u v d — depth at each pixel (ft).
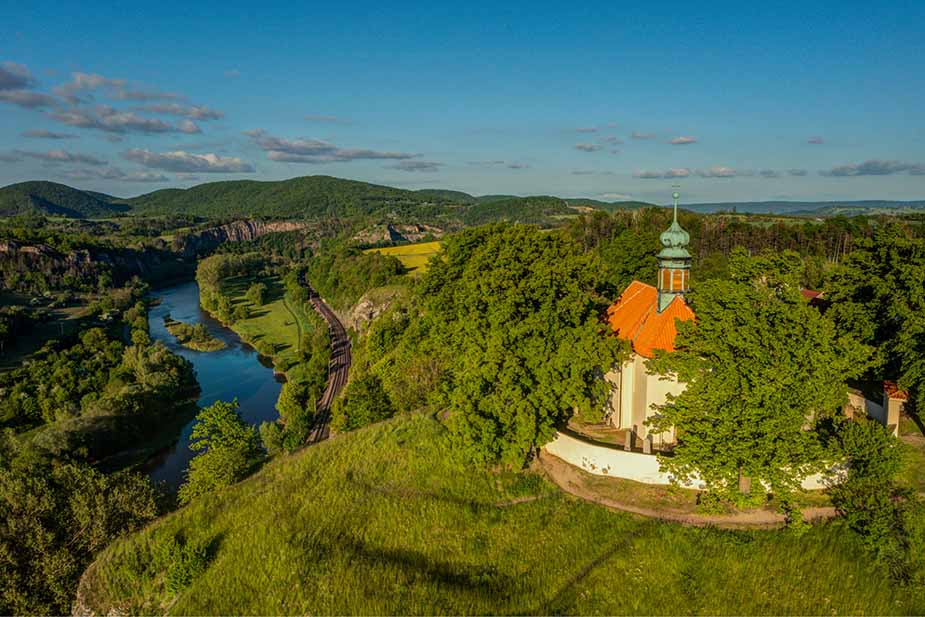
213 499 120.57
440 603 86.74
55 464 207.92
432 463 123.75
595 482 112.78
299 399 275.18
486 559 97.25
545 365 113.91
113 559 109.50
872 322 126.93
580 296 120.88
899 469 95.55
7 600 116.16
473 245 149.28
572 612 85.71
